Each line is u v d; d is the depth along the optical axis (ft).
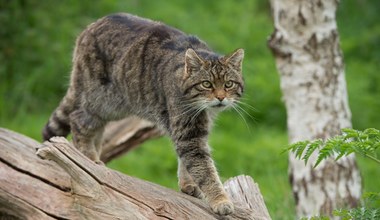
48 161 21.56
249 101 48.60
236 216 23.89
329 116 31.94
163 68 26.58
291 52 32.01
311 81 31.94
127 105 28.19
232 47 52.08
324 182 31.60
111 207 21.26
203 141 26.04
